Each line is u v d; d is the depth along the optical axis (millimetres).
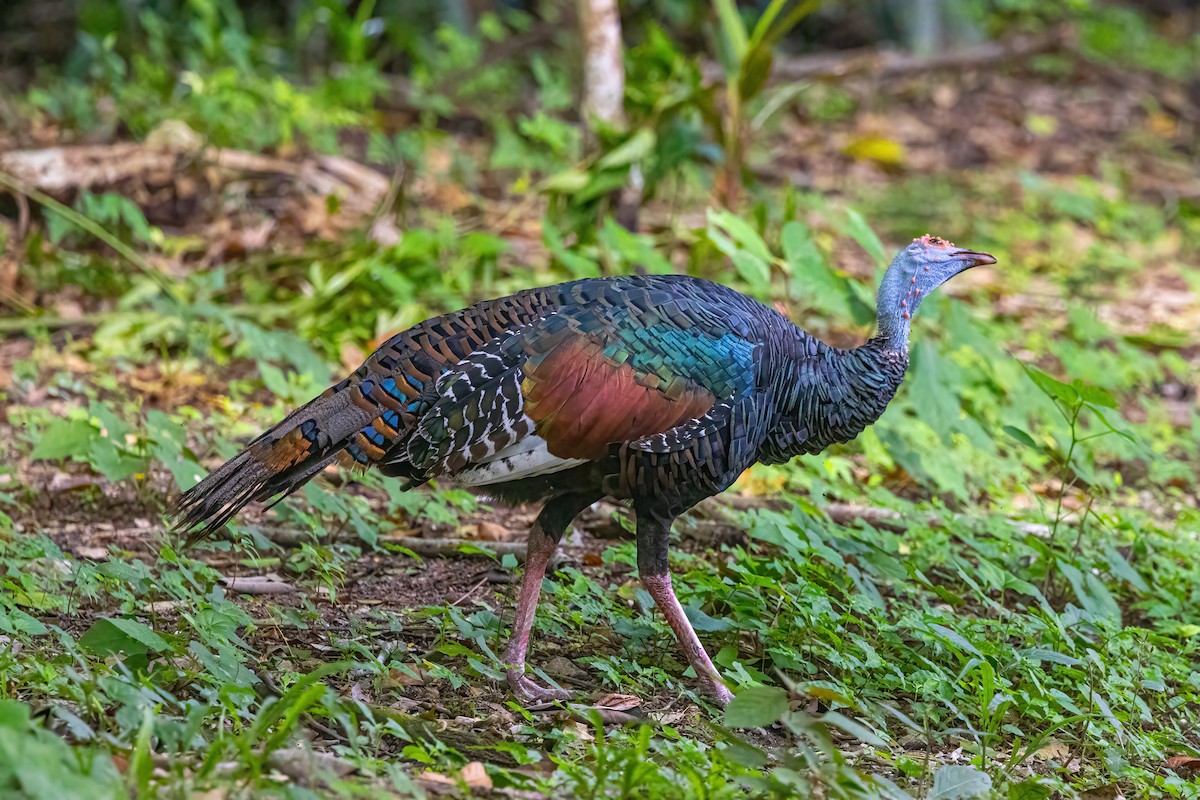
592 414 7758
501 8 28109
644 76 17016
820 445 8742
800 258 12758
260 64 22594
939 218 20312
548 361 7742
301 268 15320
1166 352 15984
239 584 9383
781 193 20812
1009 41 28188
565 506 8328
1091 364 14297
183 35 23375
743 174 16031
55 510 10617
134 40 23328
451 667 8461
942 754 7902
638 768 6477
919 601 9898
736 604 9023
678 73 16750
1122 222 20953
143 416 12383
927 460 11781
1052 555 9797
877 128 24984
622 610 9234
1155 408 14266
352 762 6449
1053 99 27516
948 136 25094
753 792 6750
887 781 6676
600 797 6445
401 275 14516
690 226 18641
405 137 20656
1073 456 12703
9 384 12953
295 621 8555
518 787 6566
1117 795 7453
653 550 8211
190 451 10492
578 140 21156
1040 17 30703
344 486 11102
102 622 7383
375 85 22156
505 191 19594
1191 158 25031
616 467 8008
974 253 8891
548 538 8336
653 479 7973
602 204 15750
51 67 23547
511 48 24953
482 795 6496
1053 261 18875
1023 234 19781
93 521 10469
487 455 7793
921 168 23109
